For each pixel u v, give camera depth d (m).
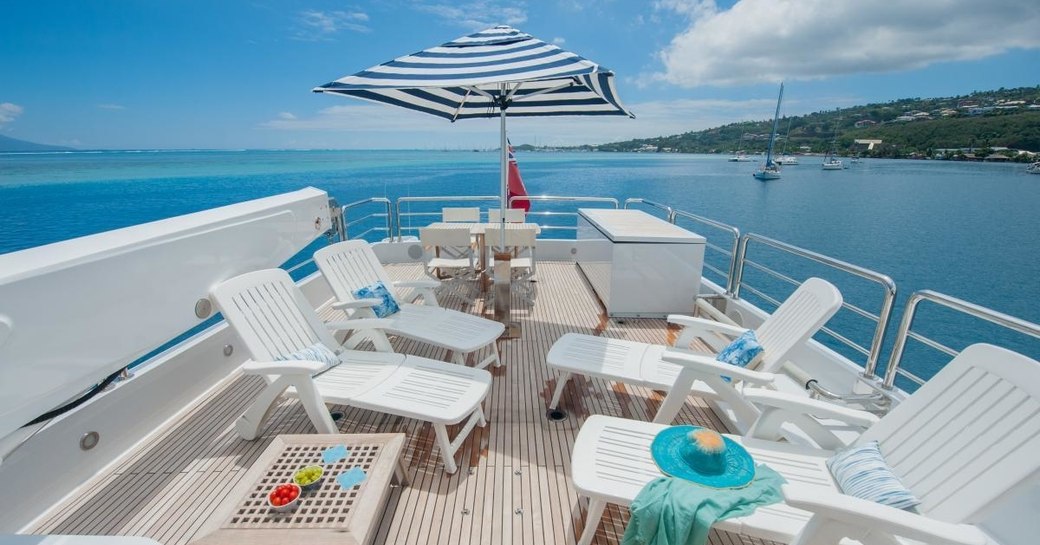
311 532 1.33
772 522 1.33
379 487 1.51
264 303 2.32
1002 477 1.21
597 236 4.44
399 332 2.74
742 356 2.25
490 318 4.02
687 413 2.53
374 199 5.48
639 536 1.38
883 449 1.55
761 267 3.37
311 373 1.97
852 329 24.19
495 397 2.69
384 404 1.98
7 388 1.32
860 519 1.09
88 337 1.57
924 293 1.92
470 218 6.07
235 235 2.38
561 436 2.31
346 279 3.05
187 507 1.84
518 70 2.27
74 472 1.90
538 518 1.79
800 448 1.71
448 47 2.75
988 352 1.42
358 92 3.05
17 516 1.68
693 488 1.41
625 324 3.85
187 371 2.53
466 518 1.78
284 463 1.63
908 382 19.45
